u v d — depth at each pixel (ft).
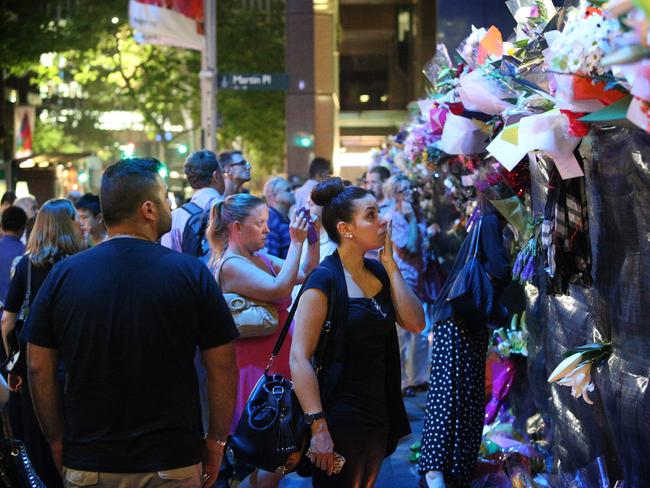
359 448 15.12
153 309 12.78
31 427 21.71
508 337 24.90
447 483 21.04
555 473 19.22
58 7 152.35
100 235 28.22
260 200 21.47
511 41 17.57
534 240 18.56
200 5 76.13
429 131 26.53
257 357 21.21
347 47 221.05
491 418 25.29
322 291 15.26
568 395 17.65
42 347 13.12
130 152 70.54
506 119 15.16
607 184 14.17
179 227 26.53
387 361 15.83
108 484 12.56
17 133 174.19
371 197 15.58
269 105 158.40
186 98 151.33
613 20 10.68
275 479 18.07
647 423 13.42
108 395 12.64
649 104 10.68
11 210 30.32
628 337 14.12
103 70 150.82
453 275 21.53
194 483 13.03
